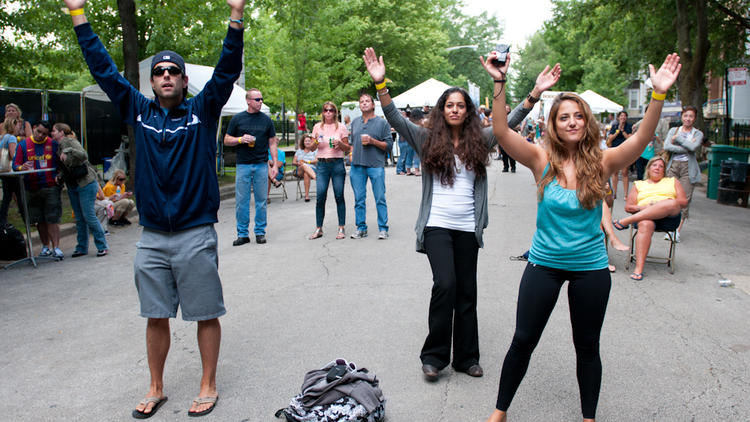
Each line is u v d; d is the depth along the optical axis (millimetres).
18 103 15047
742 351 4473
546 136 3203
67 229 9547
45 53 16453
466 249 3988
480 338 4715
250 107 8328
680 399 3691
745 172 11945
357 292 5961
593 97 27547
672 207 6559
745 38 22938
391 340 4656
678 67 2939
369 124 8453
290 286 6227
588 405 3164
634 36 24516
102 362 4328
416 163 18688
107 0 16094
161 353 3639
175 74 3434
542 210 3172
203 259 3500
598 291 3062
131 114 3516
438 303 3857
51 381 4012
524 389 3824
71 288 6367
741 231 9359
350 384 3359
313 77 23391
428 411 3529
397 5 35562
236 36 3408
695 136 9281
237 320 5180
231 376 4039
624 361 4277
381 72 3982
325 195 8727
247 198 8461
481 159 3898
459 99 3895
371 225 9719
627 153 3094
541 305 3133
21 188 7312
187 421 3449
